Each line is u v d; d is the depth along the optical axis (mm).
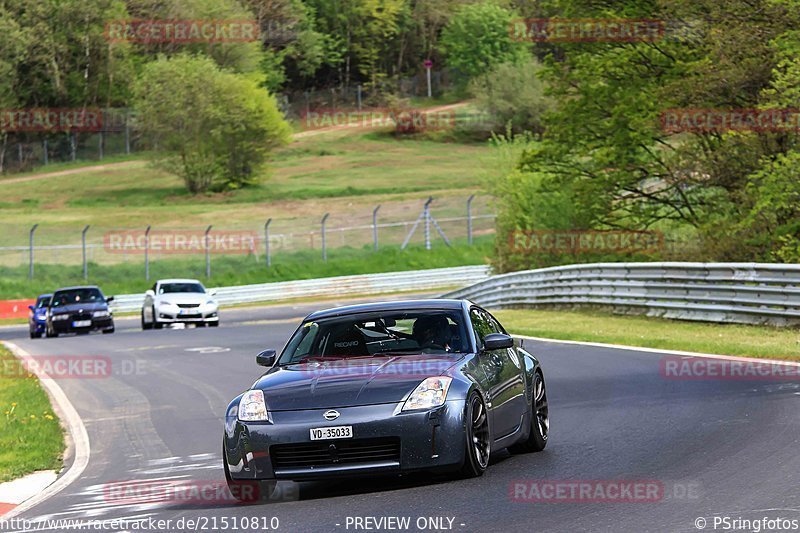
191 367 80375
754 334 72812
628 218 133750
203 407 57500
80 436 50156
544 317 102750
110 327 130000
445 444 29266
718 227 106938
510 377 34031
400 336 33781
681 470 30172
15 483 38188
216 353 91188
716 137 120875
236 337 107938
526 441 35812
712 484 27844
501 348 33062
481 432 30953
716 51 107438
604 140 131875
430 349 33125
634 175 127750
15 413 57469
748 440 34500
